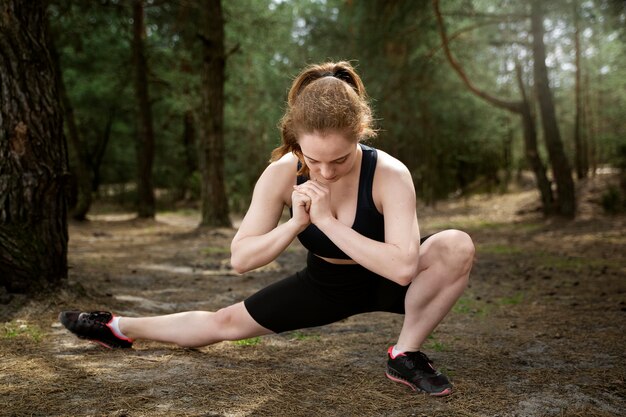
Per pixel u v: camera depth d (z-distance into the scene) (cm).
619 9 967
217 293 496
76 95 2028
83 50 1694
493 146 2027
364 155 214
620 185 1395
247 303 253
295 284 243
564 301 457
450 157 2006
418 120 1678
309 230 220
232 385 245
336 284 232
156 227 1310
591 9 1029
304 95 188
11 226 373
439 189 1988
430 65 1384
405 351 246
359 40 1330
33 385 238
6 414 207
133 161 2633
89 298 397
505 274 613
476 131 1827
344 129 182
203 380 250
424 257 234
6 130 368
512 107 1302
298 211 207
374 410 221
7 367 261
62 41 1379
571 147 2509
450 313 414
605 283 537
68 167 400
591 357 297
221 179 1197
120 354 285
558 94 2386
